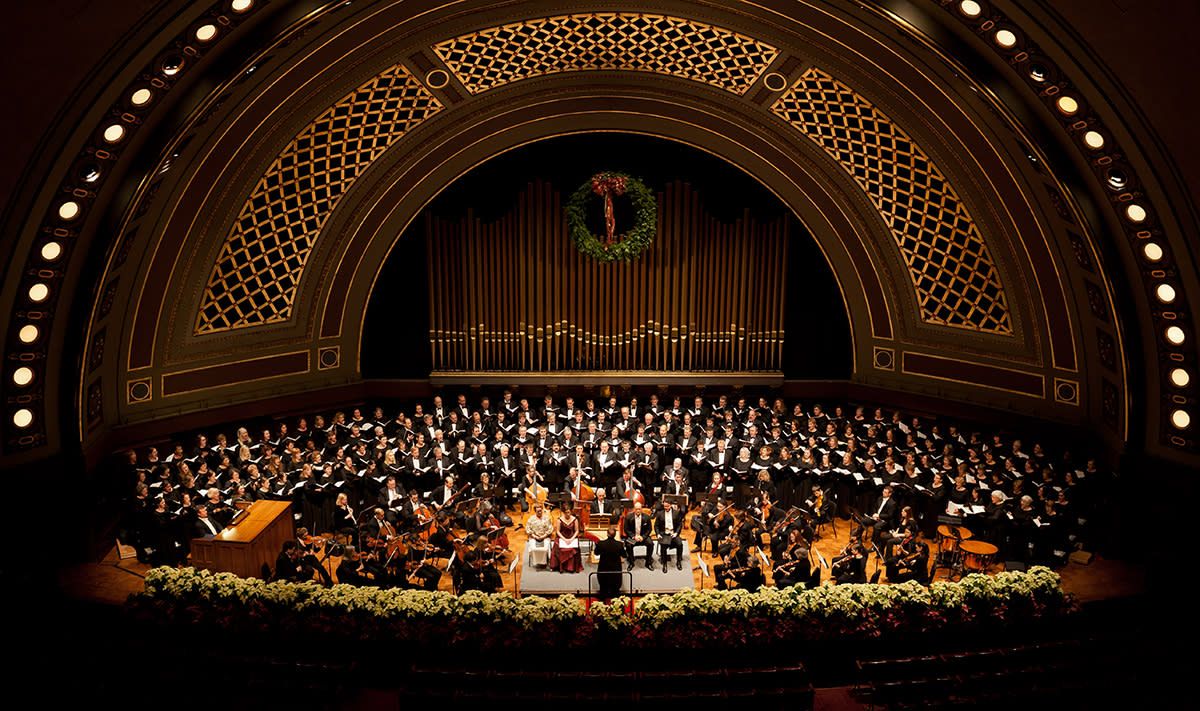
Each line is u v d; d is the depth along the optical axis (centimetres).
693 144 2058
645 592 1543
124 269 1688
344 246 2044
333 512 1797
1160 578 1493
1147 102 1228
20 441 1552
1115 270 1507
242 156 1780
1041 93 1327
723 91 1952
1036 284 1781
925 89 1678
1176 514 1538
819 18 1609
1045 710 1112
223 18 1269
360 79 1759
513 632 1281
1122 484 1609
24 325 1492
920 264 1980
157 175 1506
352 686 1246
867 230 2017
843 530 1859
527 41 1805
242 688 1132
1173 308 1453
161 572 1378
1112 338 1623
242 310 1964
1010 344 1886
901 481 1794
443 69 1833
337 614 1321
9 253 1398
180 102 1384
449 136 2008
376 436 1958
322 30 1559
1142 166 1309
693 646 1273
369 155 1972
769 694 1135
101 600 1490
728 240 2119
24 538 1566
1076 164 1412
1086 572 1586
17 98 1231
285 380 2045
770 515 1697
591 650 1274
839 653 1305
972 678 1177
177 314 1844
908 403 2047
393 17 1627
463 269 2116
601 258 2081
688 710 1127
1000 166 1692
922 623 1323
